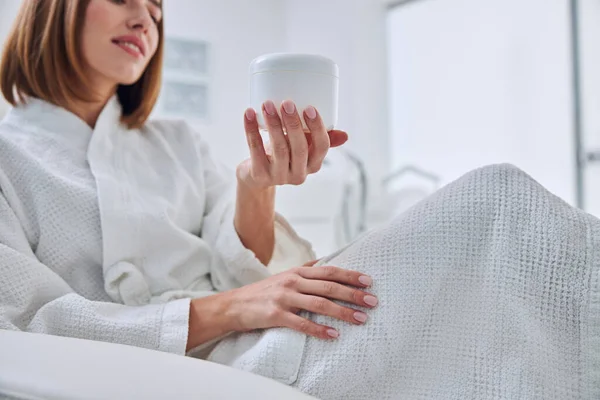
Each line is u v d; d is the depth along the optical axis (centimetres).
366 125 384
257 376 42
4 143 87
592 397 55
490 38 313
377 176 386
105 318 73
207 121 386
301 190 310
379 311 65
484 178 65
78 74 93
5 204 83
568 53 277
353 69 381
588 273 57
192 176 107
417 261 65
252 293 74
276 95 61
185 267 97
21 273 75
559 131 281
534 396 56
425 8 357
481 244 63
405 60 375
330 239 320
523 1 296
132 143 103
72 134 95
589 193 272
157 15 104
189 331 75
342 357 64
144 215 92
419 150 365
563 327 57
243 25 407
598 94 268
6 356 42
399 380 63
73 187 88
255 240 97
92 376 38
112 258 87
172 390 37
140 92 106
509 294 60
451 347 62
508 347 59
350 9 382
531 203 62
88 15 90
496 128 312
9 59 95
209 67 388
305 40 418
